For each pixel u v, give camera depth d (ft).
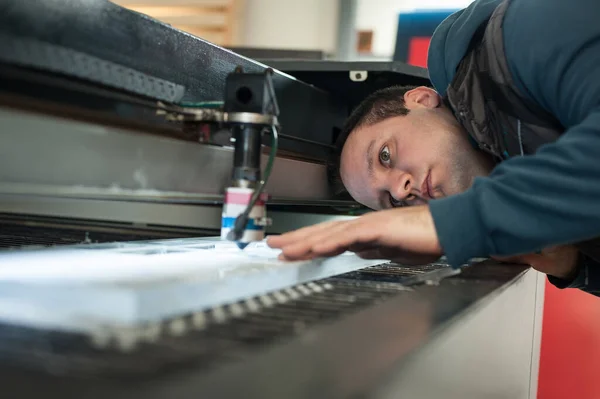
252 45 10.12
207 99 3.33
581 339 6.85
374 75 5.17
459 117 4.03
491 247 2.98
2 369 1.45
